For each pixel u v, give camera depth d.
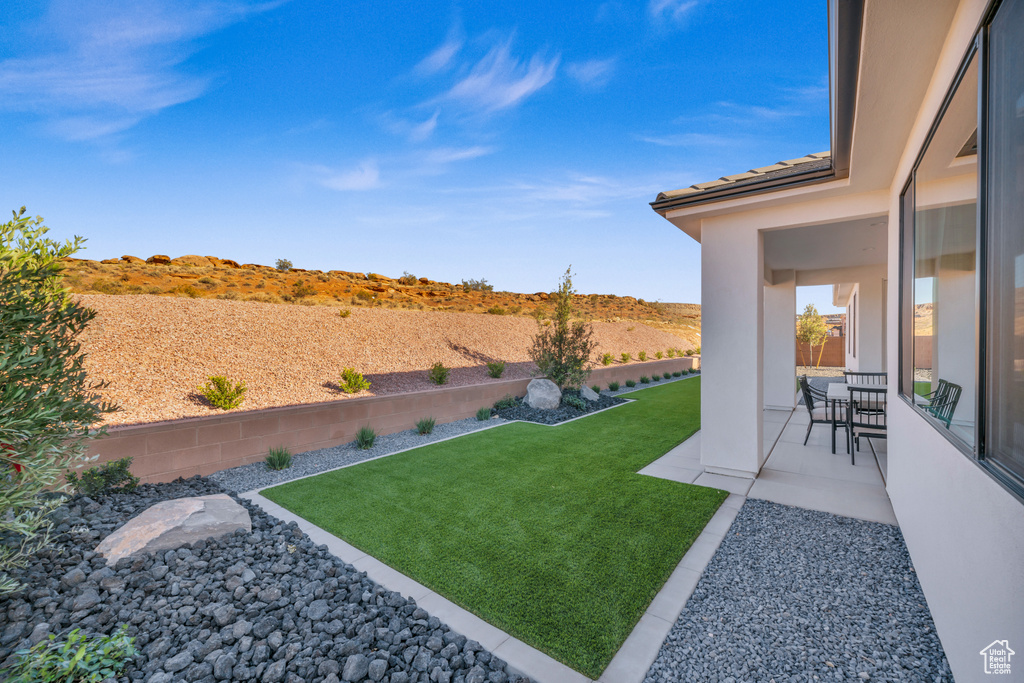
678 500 4.50
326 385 9.21
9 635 2.20
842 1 2.13
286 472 5.57
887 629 2.51
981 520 1.75
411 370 11.47
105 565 2.90
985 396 1.74
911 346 3.41
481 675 2.10
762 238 5.30
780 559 3.31
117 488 4.25
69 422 2.69
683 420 8.88
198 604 2.62
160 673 2.04
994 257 1.65
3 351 2.27
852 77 2.75
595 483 5.04
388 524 3.94
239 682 2.03
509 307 35.03
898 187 3.90
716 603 2.77
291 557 3.23
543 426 8.31
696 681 2.11
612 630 2.47
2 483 2.26
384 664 2.13
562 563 3.23
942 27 2.23
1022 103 1.38
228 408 7.11
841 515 4.11
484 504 4.41
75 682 1.99
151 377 7.50
